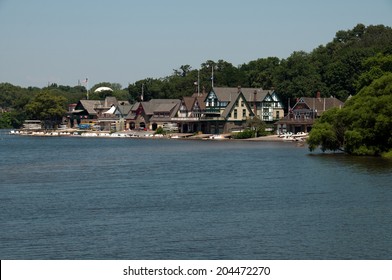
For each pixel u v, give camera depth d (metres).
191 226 97.44
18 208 112.75
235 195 125.19
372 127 197.75
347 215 104.12
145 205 114.94
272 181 144.50
